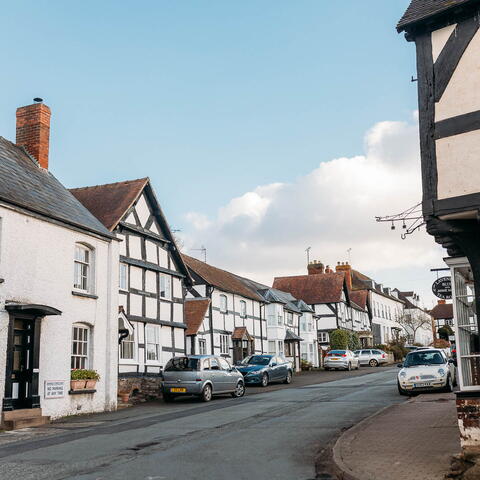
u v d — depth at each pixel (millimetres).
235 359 34312
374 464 8117
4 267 14438
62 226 16734
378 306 68688
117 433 12156
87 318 17453
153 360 23812
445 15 8945
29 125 20047
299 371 42844
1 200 14453
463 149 8477
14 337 14906
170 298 25750
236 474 8039
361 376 31406
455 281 8625
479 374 8242
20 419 13961
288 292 56406
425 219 8648
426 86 9031
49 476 8125
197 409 16828
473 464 7406
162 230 25844
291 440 10672
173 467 8547
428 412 12969
